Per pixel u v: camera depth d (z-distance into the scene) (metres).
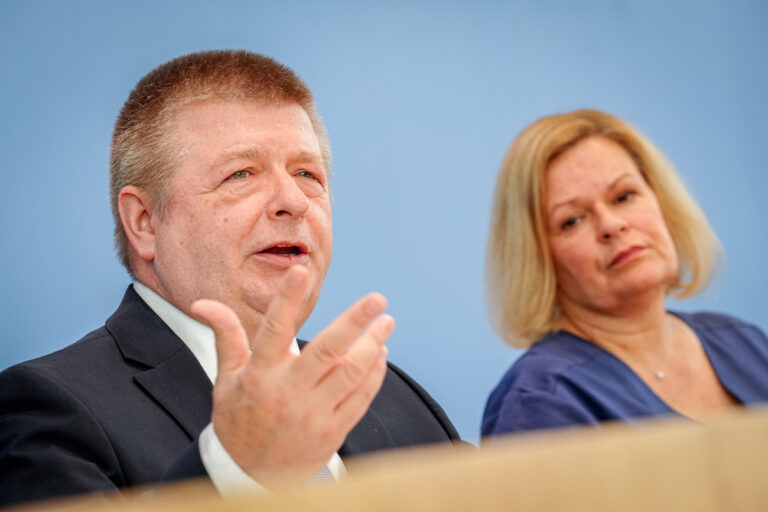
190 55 4.08
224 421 2.37
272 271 3.83
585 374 4.61
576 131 5.09
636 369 4.81
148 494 2.41
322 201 4.04
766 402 4.85
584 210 4.96
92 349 3.65
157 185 3.91
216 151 3.87
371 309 2.30
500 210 5.19
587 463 1.12
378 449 3.81
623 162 5.06
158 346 3.72
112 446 3.28
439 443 4.11
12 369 3.45
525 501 1.07
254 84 4.00
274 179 3.89
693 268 5.27
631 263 4.85
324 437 2.38
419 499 1.03
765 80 6.97
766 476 1.19
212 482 2.39
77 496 3.00
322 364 2.33
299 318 3.96
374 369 2.45
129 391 3.52
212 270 3.81
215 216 3.81
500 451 1.10
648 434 1.16
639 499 1.12
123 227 4.07
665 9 6.77
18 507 3.01
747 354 5.05
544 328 4.94
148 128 3.96
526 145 5.12
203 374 3.68
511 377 4.71
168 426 3.46
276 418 2.34
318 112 4.35
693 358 4.95
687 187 5.35
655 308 4.90
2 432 3.29
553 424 4.31
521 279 5.00
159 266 3.91
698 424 1.24
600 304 4.88
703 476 1.16
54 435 3.21
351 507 1.01
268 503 0.99
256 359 2.34
